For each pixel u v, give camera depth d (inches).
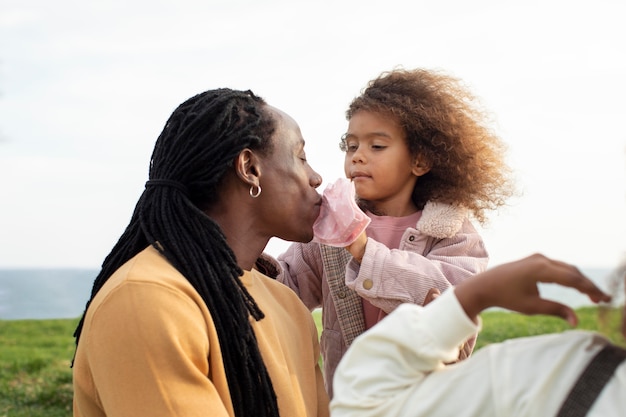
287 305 90.7
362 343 49.4
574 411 42.5
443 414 45.6
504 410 44.2
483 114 120.6
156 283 71.8
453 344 47.3
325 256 110.3
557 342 46.1
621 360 43.5
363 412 47.6
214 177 79.7
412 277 101.3
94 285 84.0
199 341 72.1
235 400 76.2
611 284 45.6
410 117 113.3
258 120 81.7
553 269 46.2
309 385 88.4
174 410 68.8
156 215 79.2
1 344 392.8
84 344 75.2
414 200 118.7
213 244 78.4
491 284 46.9
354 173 115.6
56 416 243.4
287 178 84.1
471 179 115.6
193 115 79.8
